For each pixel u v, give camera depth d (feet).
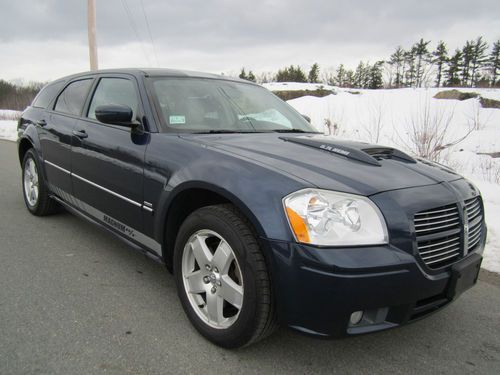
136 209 9.46
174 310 8.95
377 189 6.89
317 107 62.44
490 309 9.84
